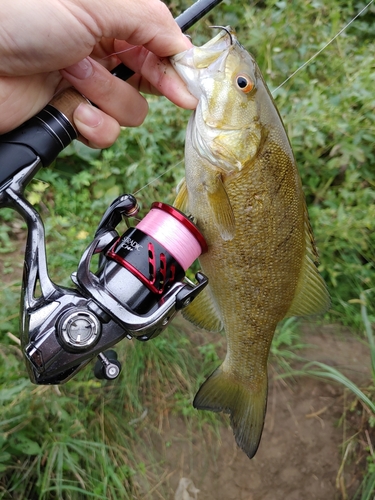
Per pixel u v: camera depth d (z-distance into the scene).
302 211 0.24
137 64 0.23
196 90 0.22
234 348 0.25
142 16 0.20
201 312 0.26
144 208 0.44
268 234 0.23
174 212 0.19
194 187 0.22
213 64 0.21
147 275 0.18
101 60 0.24
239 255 0.23
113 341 0.17
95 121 0.21
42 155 0.19
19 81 0.20
